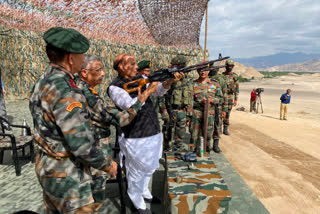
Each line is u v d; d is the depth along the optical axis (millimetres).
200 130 4332
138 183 2662
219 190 2543
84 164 1638
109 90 2596
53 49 1508
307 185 3926
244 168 4578
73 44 1495
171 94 4152
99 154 1562
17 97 11438
